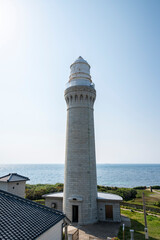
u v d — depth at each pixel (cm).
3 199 1533
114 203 2555
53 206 2753
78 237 1884
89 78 3066
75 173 2559
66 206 2517
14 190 2808
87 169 2578
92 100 2945
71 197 2475
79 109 2792
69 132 2781
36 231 1215
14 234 1080
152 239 1916
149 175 18675
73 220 2461
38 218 1433
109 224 2384
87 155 2630
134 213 3072
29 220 1336
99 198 2638
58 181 12975
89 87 2864
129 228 2256
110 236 1980
